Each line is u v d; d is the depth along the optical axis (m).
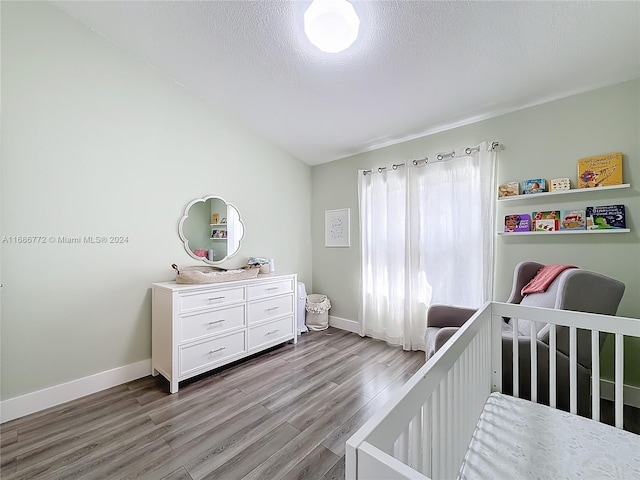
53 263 1.92
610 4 1.40
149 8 1.83
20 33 1.79
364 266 3.24
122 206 2.23
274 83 2.38
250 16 1.79
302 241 3.76
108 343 2.15
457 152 2.58
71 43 1.98
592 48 1.65
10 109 1.76
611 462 0.99
